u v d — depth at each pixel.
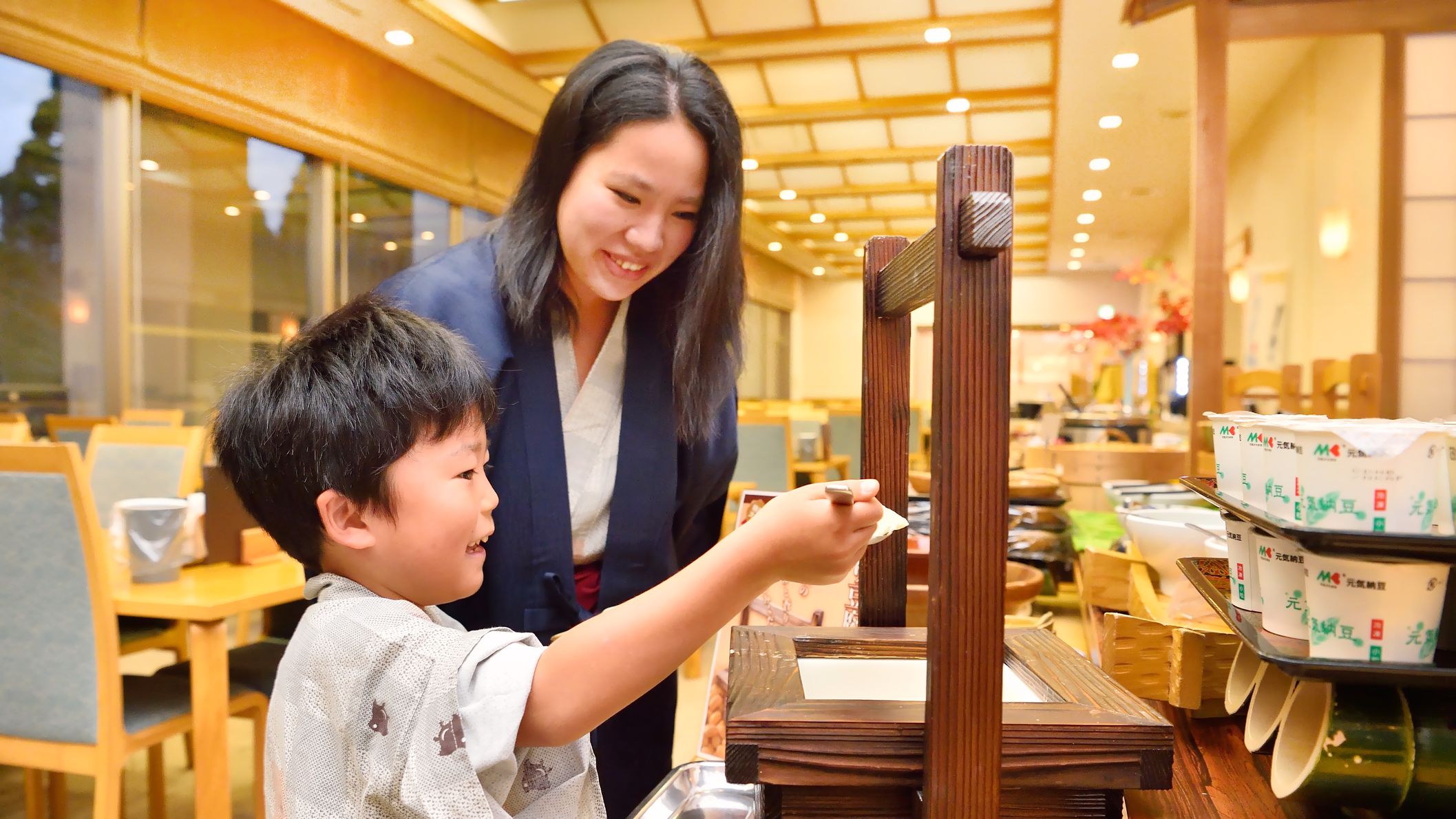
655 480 1.06
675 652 0.53
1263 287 6.04
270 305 4.67
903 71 5.71
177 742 2.63
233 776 2.28
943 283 0.46
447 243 6.13
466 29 4.92
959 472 0.46
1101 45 4.85
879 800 0.50
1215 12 3.23
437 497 0.62
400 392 0.60
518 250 0.95
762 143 7.43
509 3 4.87
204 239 4.28
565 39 5.25
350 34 4.88
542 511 0.97
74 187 3.68
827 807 0.50
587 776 0.68
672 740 1.18
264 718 1.88
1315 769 0.56
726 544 0.54
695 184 0.90
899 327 0.77
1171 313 6.16
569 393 1.05
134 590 1.61
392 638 0.56
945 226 0.46
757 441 4.02
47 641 1.52
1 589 1.53
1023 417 8.17
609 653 0.53
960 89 6.05
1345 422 0.53
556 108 0.92
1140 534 1.01
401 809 0.54
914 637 0.69
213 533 1.83
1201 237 3.19
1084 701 0.54
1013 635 0.71
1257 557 0.61
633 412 1.05
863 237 11.71
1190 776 0.67
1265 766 0.69
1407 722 0.55
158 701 1.71
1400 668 0.50
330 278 4.99
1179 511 1.13
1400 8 3.21
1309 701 0.60
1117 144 6.67
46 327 3.59
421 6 4.55
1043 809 0.51
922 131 7.05
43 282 3.57
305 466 0.61
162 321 4.08
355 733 0.55
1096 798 0.51
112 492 2.56
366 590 0.63
